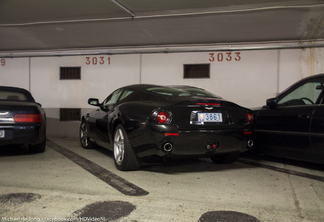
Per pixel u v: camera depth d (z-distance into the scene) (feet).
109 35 21.43
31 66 25.94
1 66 26.48
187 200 8.19
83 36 21.79
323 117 10.91
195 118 10.23
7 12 17.35
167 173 11.34
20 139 13.69
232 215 7.14
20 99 16.25
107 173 11.23
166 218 6.90
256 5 15.53
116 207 7.54
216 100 10.68
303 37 20.10
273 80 21.16
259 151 14.08
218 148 10.49
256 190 9.20
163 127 9.72
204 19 17.81
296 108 12.15
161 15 17.44
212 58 22.26
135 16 17.71
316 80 11.89
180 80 22.86
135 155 11.04
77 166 12.51
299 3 15.12
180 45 22.72
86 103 24.82
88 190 8.98
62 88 25.29
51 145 19.42
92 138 16.21
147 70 23.50
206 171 11.77
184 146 9.97
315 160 11.34
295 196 8.63
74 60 25.08
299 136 11.79
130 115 10.93
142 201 8.04
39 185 9.46
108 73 24.36
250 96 21.56
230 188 9.40
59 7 16.53
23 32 21.17
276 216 7.11
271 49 21.18
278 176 11.02
